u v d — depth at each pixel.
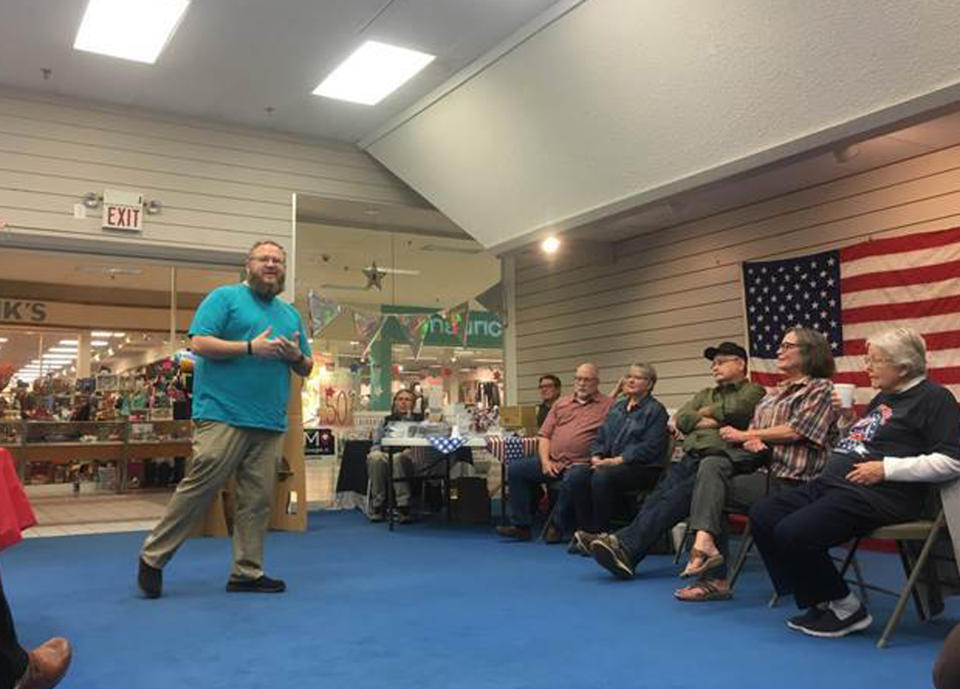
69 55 5.92
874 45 3.66
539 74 5.32
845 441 3.09
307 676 2.50
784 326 5.94
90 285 11.00
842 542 2.93
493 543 5.39
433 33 5.51
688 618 3.23
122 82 6.40
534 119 5.62
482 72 5.75
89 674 2.53
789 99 4.15
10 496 2.91
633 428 4.89
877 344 3.00
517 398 8.75
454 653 2.74
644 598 3.62
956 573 3.14
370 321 8.18
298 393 6.29
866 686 2.38
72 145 6.64
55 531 6.32
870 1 3.53
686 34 4.29
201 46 5.81
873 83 3.79
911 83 3.67
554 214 6.10
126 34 5.64
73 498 9.59
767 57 4.06
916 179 5.22
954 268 4.96
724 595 3.59
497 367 8.87
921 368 2.96
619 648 2.80
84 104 6.71
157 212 6.91
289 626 3.13
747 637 2.94
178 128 7.05
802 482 3.46
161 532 3.70
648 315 7.18
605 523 4.81
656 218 6.73
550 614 3.31
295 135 7.53
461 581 4.04
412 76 6.16
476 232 7.00
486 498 6.59
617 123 5.07
